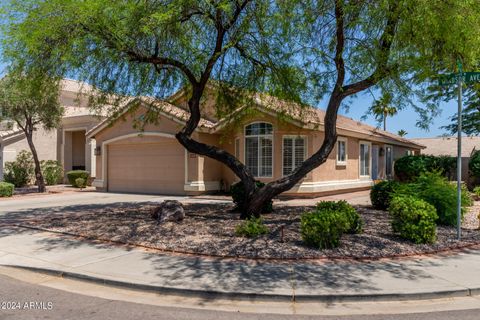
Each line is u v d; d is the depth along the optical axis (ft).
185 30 35.50
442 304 17.38
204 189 58.95
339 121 69.26
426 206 27.61
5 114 63.82
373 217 37.35
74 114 83.61
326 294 17.53
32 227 33.50
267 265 21.90
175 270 21.02
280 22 31.73
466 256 24.39
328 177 59.57
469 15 25.77
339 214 26.07
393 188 41.27
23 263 22.84
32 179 82.79
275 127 54.49
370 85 32.99
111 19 28.25
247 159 56.85
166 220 33.53
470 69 30.27
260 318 15.57
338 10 31.30
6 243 27.96
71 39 28.91
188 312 16.19
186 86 41.45
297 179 34.71
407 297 17.79
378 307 16.97
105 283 19.61
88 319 15.29
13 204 51.80
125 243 27.27
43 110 65.92
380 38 30.04
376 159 80.12
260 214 36.35
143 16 28.99
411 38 28.32
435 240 27.40
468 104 75.66
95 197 59.67
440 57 30.04
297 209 42.19
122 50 31.32
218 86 41.63
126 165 67.82
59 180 86.12
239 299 17.69
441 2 25.66
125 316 15.66
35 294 18.33
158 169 63.72
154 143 64.03
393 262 22.80
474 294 18.43
